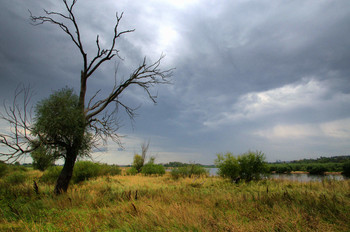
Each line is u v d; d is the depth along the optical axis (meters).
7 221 6.46
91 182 16.19
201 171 23.33
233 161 16.77
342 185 10.88
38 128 10.18
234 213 6.16
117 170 27.42
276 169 43.16
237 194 9.48
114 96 13.43
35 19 11.83
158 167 27.94
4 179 17.70
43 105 10.61
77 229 5.30
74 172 17.44
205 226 4.81
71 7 12.16
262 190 11.11
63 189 11.16
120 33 13.28
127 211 6.74
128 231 5.05
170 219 5.41
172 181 17.98
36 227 5.59
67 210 7.50
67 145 11.31
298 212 5.70
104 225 5.67
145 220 5.47
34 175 21.95
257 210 6.33
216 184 14.95
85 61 12.87
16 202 9.04
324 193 8.26
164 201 8.21
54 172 17.41
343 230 4.69
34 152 10.78
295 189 10.48
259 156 16.70
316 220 5.08
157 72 14.34
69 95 11.62
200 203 7.88
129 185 14.57
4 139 9.34
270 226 4.76
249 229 4.68
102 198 8.87
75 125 10.99
